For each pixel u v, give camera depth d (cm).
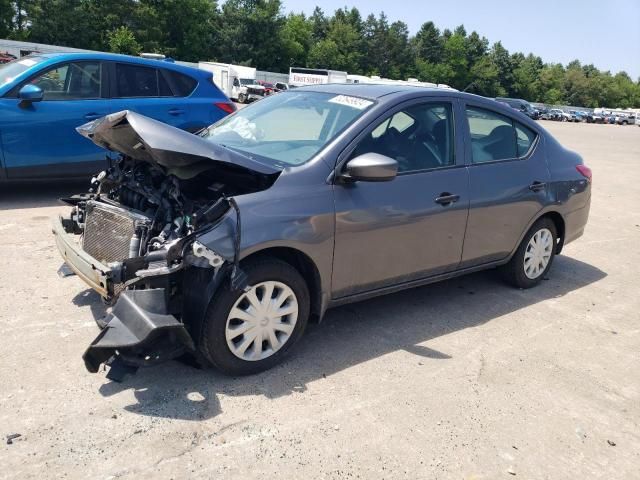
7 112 634
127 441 280
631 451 309
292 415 312
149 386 328
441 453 293
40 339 368
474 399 344
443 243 426
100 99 700
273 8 7838
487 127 466
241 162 326
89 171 700
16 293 432
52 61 672
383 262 391
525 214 490
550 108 7750
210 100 788
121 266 305
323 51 9088
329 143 371
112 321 297
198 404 314
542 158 508
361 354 386
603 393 365
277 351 353
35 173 665
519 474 283
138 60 736
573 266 635
